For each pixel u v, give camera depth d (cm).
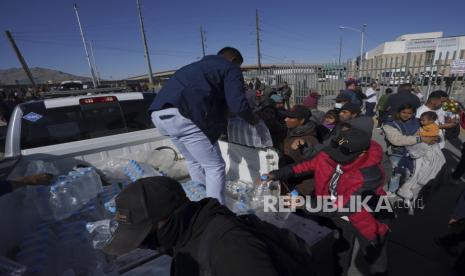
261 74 1666
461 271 222
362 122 271
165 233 80
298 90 1311
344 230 202
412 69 788
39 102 280
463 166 367
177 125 198
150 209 78
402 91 511
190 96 195
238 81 204
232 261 70
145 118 334
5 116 1113
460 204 229
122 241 79
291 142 277
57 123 282
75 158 279
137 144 316
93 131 299
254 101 799
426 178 317
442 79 726
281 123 339
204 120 203
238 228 79
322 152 192
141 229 78
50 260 162
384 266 189
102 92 382
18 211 190
